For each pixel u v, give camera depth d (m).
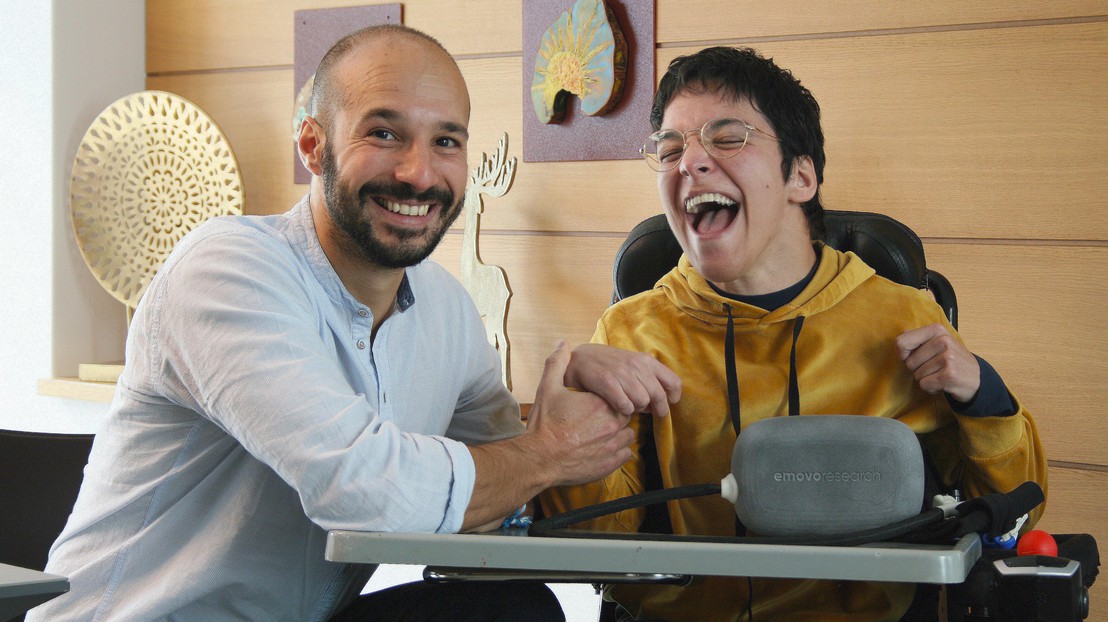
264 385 1.17
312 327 1.27
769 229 1.43
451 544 0.96
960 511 1.10
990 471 1.36
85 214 3.12
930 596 1.32
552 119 2.69
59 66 3.11
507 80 2.78
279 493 1.30
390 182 1.31
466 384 1.57
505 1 2.78
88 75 3.17
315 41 3.02
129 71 3.27
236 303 1.23
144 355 1.32
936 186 2.33
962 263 2.32
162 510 1.33
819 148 1.48
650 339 1.52
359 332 1.38
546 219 2.74
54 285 3.13
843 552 0.89
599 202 2.67
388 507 1.13
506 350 2.61
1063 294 2.23
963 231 2.31
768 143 1.42
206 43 3.20
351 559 0.99
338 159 1.32
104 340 3.26
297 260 1.36
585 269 2.70
